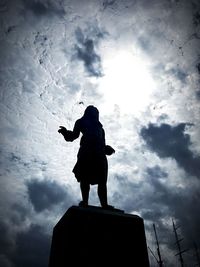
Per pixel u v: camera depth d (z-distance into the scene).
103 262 3.18
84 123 4.85
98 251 3.24
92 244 3.27
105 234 3.41
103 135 4.99
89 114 5.04
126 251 3.37
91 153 4.44
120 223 3.58
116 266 3.20
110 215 3.61
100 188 4.38
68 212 3.62
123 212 4.04
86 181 4.38
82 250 3.19
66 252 3.17
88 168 4.38
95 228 3.42
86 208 3.59
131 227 3.61
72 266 3.04
